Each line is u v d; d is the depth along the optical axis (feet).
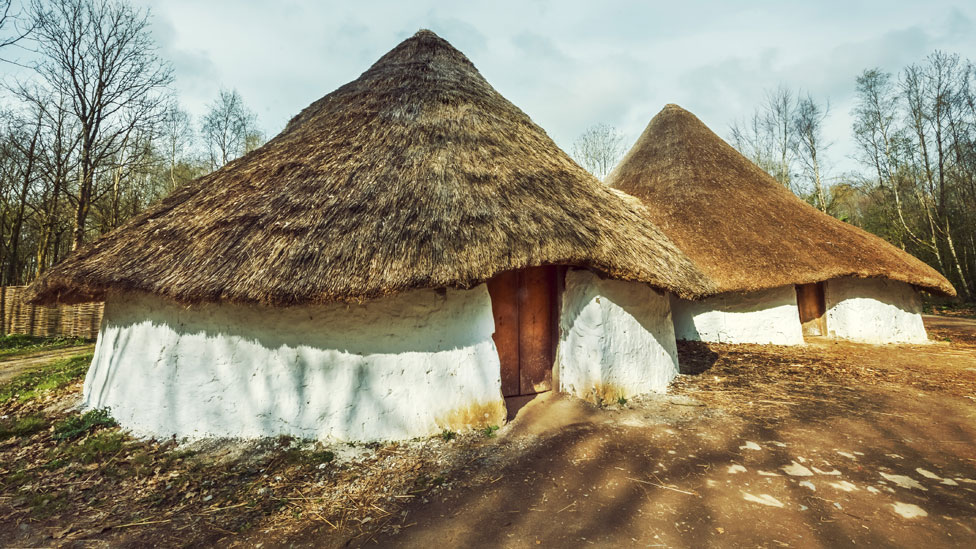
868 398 17.02
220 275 12.28
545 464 11.46
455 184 14.85
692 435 13.25
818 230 29.99
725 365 22.47
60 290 15.01
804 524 8.66
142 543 8.55
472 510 9.41
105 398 15.39
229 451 12.48
